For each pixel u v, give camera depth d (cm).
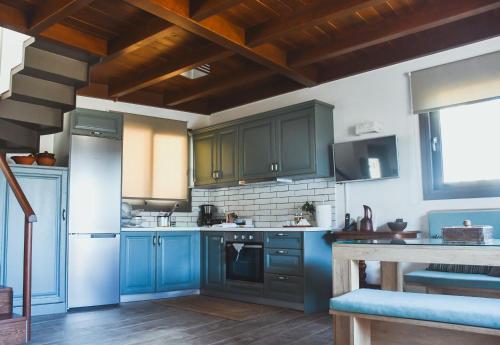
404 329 248
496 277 339
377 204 478
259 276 504
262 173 549
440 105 438
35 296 446
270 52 455
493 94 406
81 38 427
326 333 365
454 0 366
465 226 245
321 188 529
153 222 617
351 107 510
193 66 475
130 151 594
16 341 324
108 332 371
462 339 230
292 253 466
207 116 682
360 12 395
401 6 385
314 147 498
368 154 479
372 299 235
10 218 440
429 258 229
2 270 432
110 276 496
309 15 377
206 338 350
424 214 445
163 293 546
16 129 439
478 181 418
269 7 382
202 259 577
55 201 468
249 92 616
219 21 393
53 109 449
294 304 462
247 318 424
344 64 510
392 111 475
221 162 606
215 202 663
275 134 539
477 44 420
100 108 584
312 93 550
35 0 368
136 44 420
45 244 457
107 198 503
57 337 355
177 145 640
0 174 438
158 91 615
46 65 418
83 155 491
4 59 434
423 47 448
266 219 587
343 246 261
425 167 448
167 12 350
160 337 354
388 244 245
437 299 231
